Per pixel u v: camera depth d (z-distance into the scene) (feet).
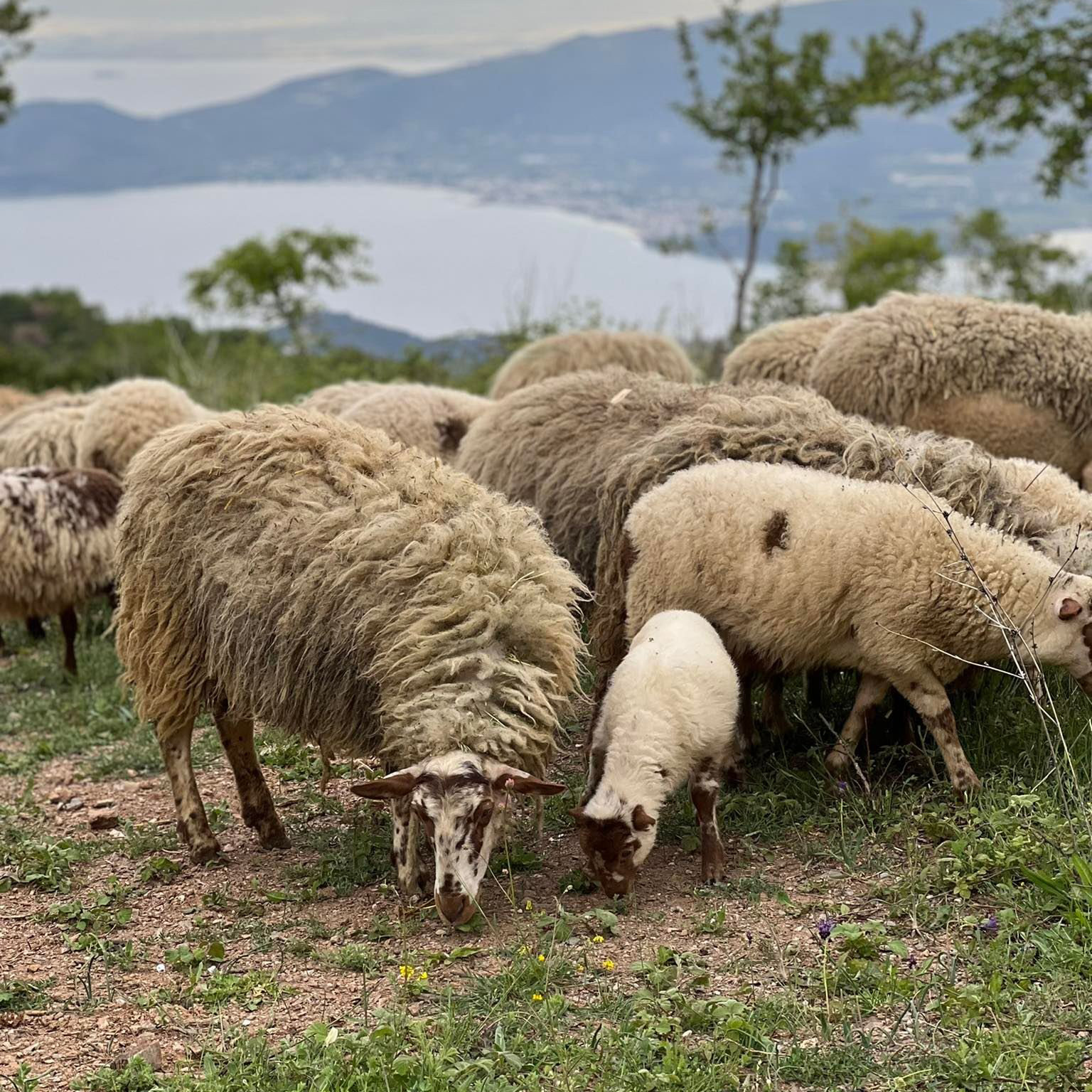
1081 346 25.50
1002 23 58.08
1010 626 16.34
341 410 33.68
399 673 15.37
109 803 21.08
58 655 30.66
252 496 17.02
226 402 57.88
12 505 27.86
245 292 94.63
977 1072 11.14
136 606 18.21
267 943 15.07
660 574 17.76
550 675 15.56
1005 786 17.04
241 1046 12.42
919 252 95.35
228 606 16.78
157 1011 13.61
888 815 16.89
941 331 25.75
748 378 29.48
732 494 17.39
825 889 15.26
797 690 21.52
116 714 25.80
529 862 16.78
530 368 32.30
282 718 16.80
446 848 14.21
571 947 14.26
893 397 25.89
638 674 15.79
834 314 30.86
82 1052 12.84
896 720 19.42
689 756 15.78
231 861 18.16
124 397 33.68
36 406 39.40
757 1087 11.34
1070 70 57.00
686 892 15.66
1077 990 12.35
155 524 17.62
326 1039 12.24
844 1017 12.30
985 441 25.77
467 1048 12.27
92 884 17.66
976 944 13.46
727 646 17.89
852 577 16.88
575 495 21.68
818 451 19.22
